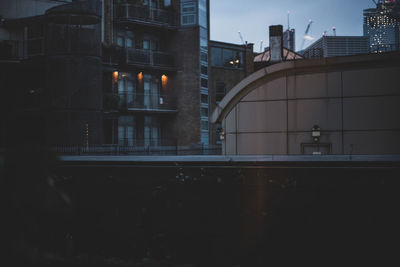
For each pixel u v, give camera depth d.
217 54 43.50
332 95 17.94
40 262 1.63
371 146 17.34
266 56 52.72
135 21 35.19
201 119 39.88
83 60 27.27
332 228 6.50
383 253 6.21
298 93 18.45
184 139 38.34
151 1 37.72
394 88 17.22
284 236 6.68
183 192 7.38
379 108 17.34
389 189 6.37
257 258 6.72
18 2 30.00
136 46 36.78
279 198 6.80
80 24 27.59
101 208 7.78
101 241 7.56
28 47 28.44
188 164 7.62
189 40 38.97
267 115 18.89
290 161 7.17
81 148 23.88
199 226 7.17
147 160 7.87
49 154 1.66
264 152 18.86
